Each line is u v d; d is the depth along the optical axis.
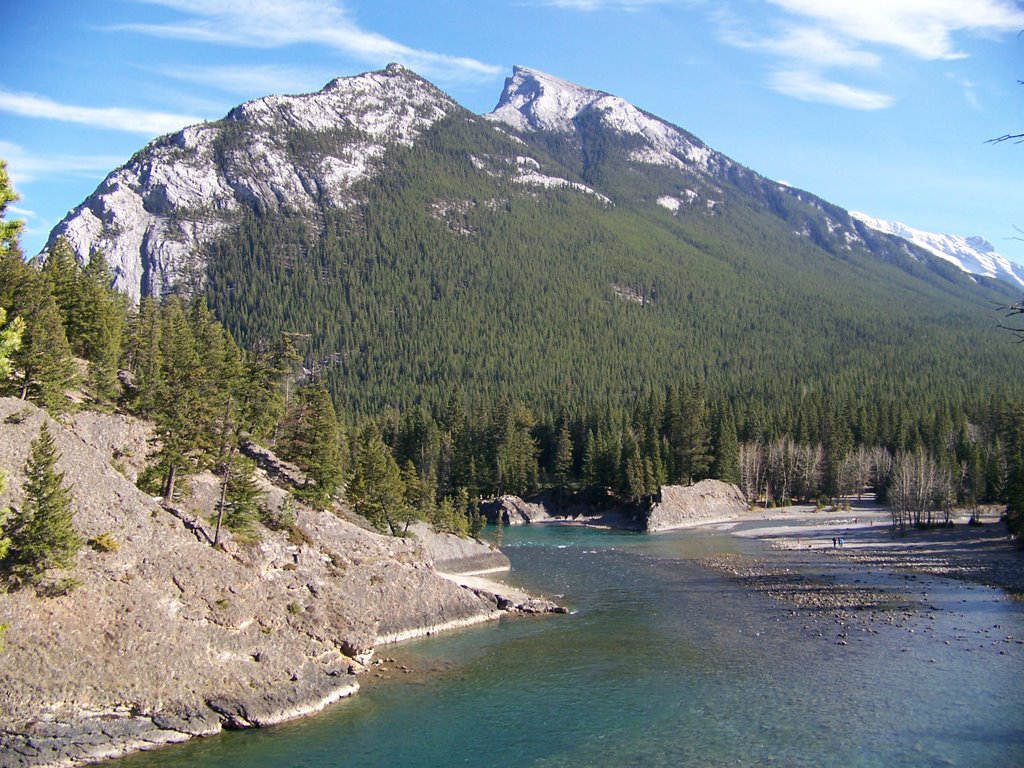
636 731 37.06
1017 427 147.50
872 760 33.00
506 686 43.84
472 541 85.12
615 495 144.88
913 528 110.62
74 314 80.19
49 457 38.50
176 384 56.09
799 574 76.75
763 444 163.88
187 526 49.94
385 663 48.28
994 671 43.81
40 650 35.44
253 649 42.22
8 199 25.45
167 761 34.41
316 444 69.56
